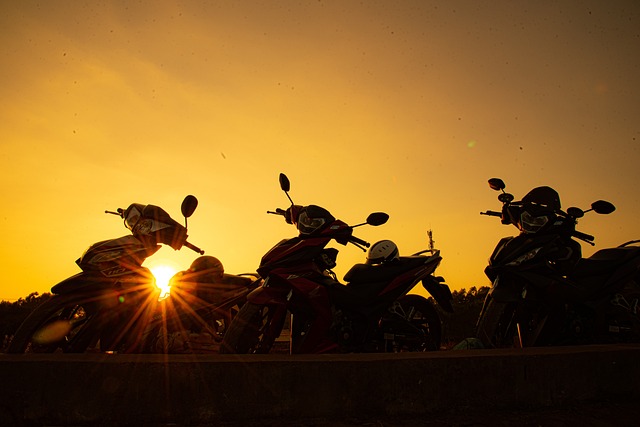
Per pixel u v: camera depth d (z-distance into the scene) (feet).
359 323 16.38
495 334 16.90
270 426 10.58
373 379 11.27
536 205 17.88
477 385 11.63
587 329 17.25
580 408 11.82
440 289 18.42
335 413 11.09
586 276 17.47
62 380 10.83
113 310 16.01
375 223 17.33
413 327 17.75
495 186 18.72
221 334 18.39
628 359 12.61
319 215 16.83
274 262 16.19
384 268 16.90
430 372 11.48
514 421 10.91
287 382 11.05
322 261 16.78
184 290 16.98
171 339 16.42
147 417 10.75
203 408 10.81
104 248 16.40
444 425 10.69
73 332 16.72
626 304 17.89
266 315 16.52
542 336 16.79
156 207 17.58
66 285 15.64
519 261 17.12
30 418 10.73
